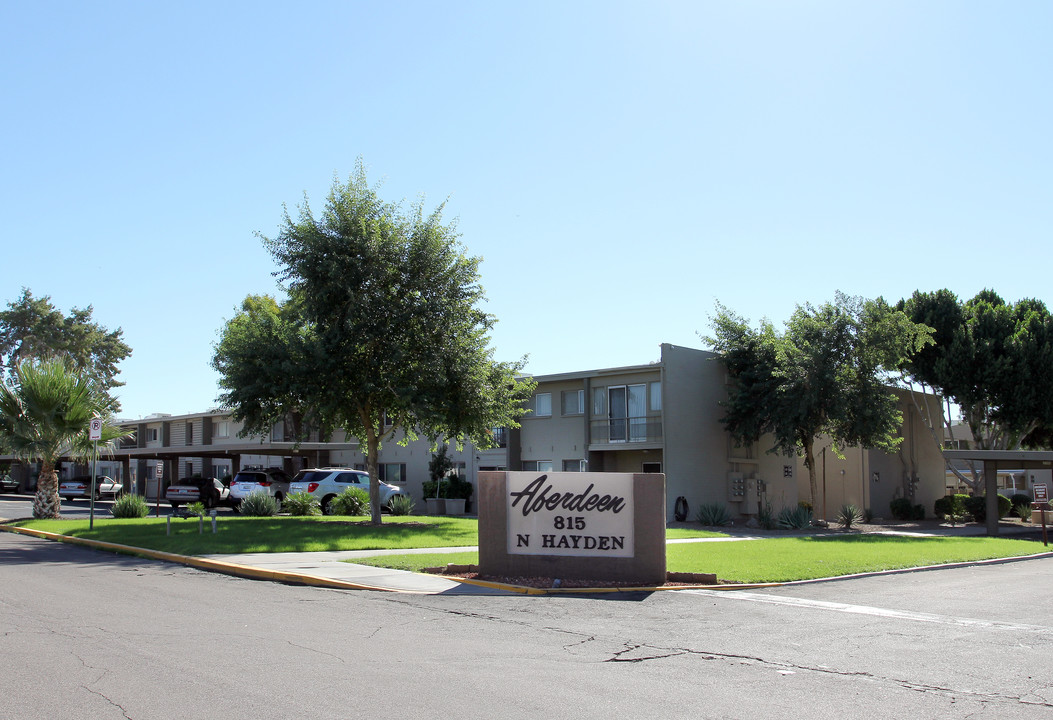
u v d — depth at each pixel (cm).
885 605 1220
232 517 2820
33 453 2550
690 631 992
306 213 2431
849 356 3084
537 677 749
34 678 704
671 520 3122
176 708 623
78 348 6088
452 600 1223
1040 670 812
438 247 2492
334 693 677
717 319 3447
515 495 1455
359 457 4369
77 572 1470
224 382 2492
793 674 780
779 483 3669
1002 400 3769
